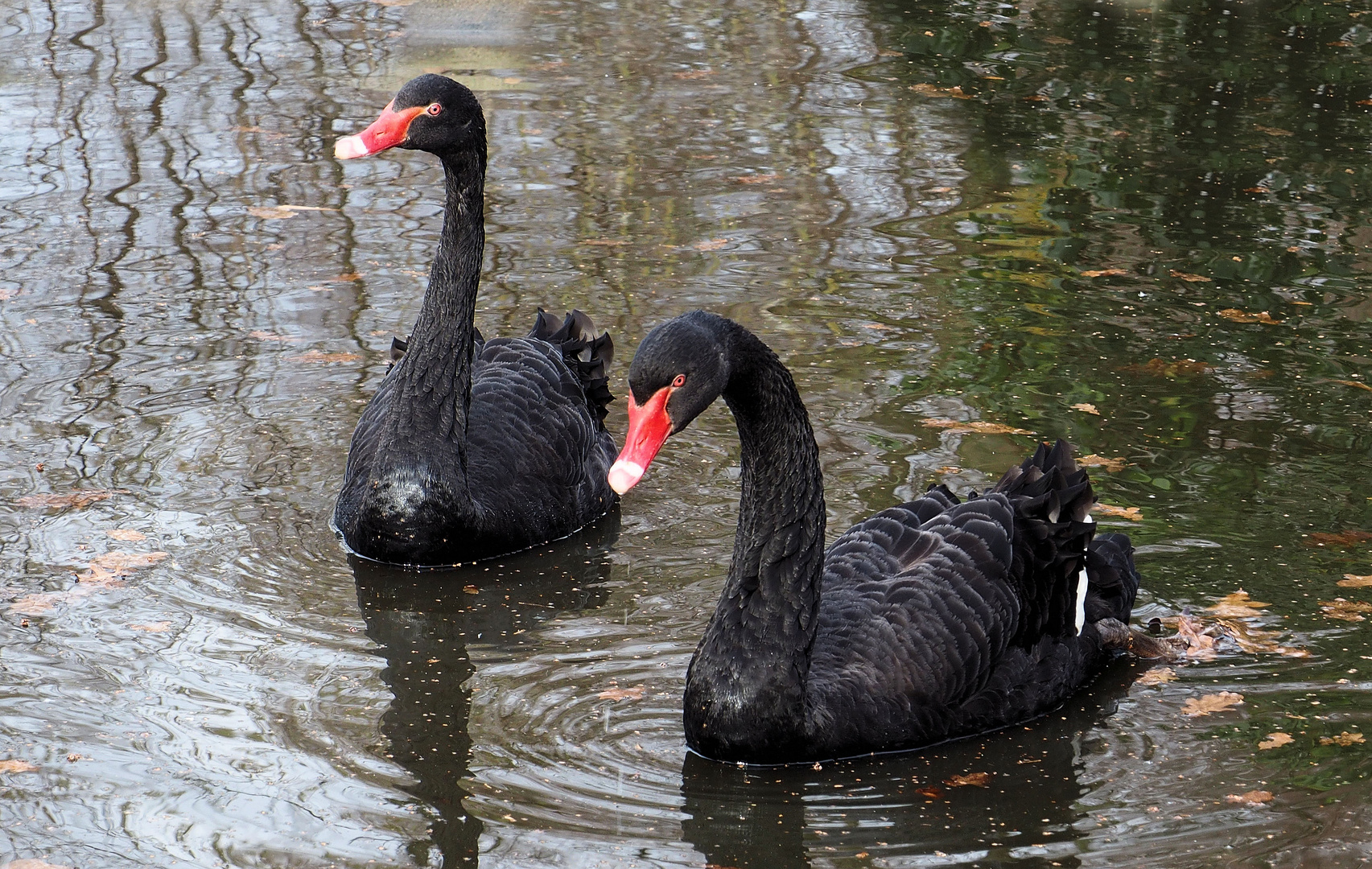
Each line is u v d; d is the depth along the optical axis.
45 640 9.99
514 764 8.73
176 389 13.87
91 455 12.62
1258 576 10.88
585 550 11.86
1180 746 9.04
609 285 16.22
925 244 17.52
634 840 8.00
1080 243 17.56
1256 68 24.30
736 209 18.52
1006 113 22.11
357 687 9.60
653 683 9.72
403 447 11.38
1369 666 9.81
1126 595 10.27
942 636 9.10
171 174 19.27
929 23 27.03
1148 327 15.33
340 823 8.09
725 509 12.31
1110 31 26.50
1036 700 9.44
